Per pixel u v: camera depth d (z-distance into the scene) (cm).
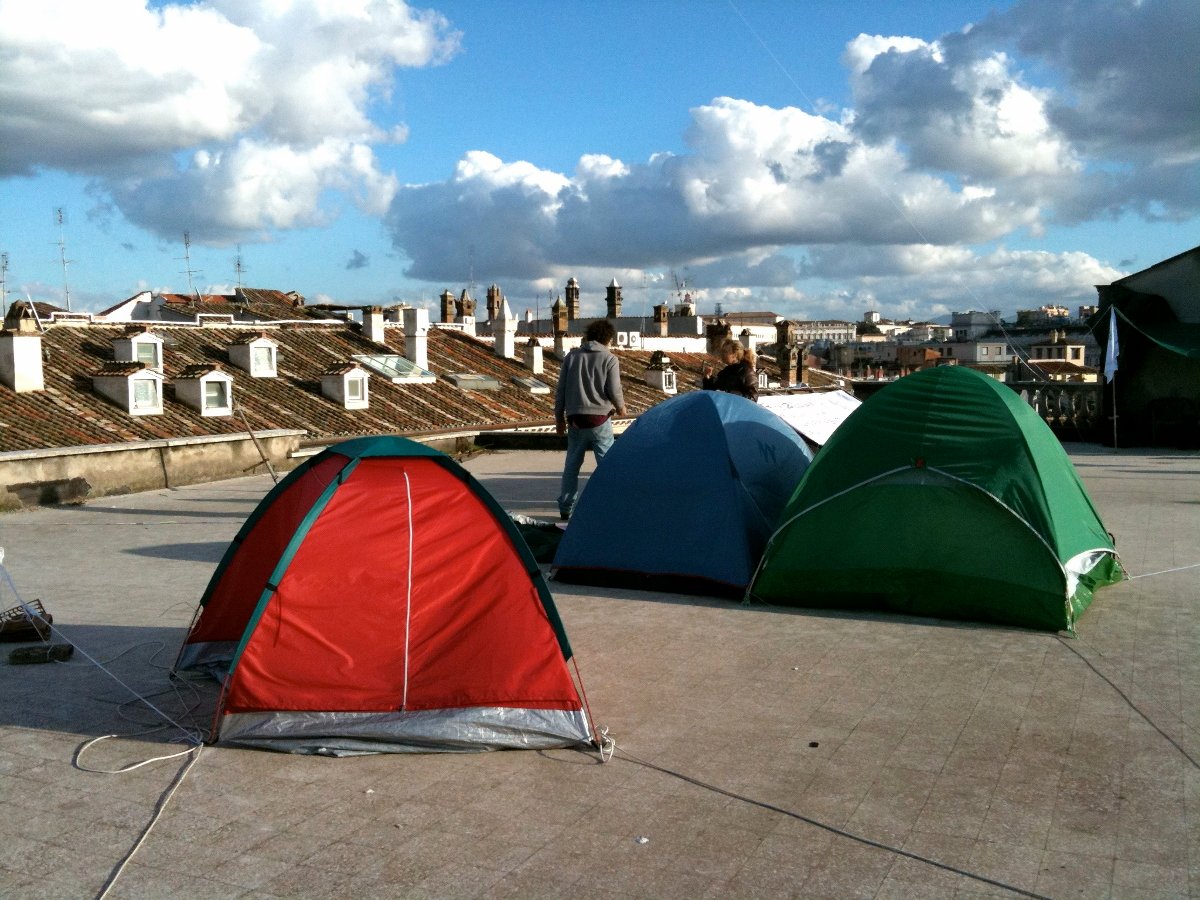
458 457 2122
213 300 5097
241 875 402
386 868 407
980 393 811
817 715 581
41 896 386
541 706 543
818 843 425
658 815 454
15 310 2098
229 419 2434
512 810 461
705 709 595
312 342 3481
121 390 2205
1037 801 463
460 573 570
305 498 604
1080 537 808
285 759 523
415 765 516
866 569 807
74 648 714
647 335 6575
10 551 1104
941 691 620
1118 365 2159
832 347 11300
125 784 489
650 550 903
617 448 947
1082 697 605
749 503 895
